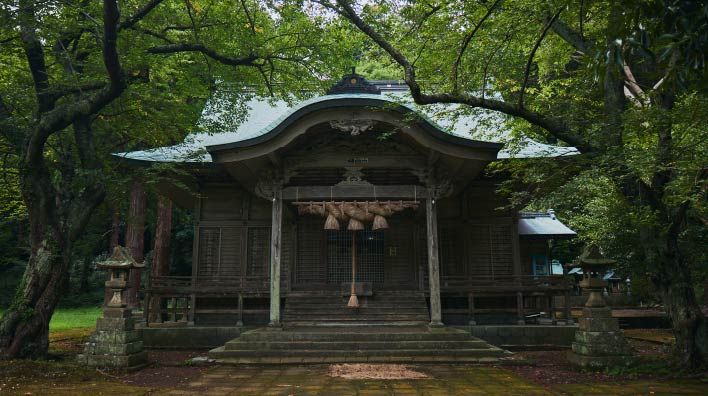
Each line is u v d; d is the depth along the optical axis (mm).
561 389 7914
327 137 13195
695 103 7512
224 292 14430
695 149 7766
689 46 3354
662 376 8812
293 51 14375
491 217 15789
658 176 9227
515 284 14305
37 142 10359
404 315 13828
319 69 14938
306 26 13609
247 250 15719
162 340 13352
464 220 15789
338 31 13461
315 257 15727
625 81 10414
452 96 9555
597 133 9477
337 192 12945
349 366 10195
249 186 15211
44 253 10641
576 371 9570
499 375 9227
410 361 10609
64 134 12297
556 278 13938
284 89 15594
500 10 10266
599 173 8992
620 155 8578
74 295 32125
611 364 9469
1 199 16141
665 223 9320
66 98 11930
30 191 10758
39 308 10438
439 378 8922
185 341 13352
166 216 20422
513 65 12320
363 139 13195
